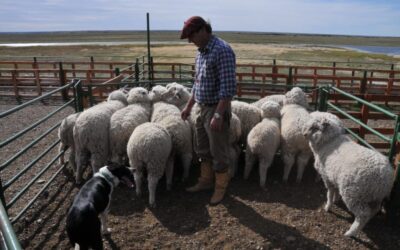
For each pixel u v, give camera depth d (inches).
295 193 197.5
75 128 197.6
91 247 132.0
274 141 197.0
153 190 181.0
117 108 229.1
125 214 175.8
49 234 159.6
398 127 166.4
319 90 287.3
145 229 163.3
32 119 383.9
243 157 246.8
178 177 217.0
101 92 469.7
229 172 199.8
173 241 154.8
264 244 151.8
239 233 159.6
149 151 174.1
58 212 178.2
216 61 157.1
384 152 275.3
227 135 174.2
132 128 199.2
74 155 217.2
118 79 411.2
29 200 189.5
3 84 575.2
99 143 197.6
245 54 1469.0
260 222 167.9
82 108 258.4
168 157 197.0
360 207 147.1
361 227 149.8
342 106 431.5
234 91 158.2
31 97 513.3
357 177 144.1
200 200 189.2
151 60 554.3
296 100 243.6
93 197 139.6
